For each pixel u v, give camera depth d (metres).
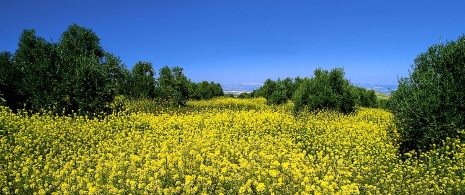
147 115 19.14
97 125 15.19
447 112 12.34
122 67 29.78
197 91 42.66
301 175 8.26
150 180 7.63
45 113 17.17
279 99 35.06
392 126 15.60
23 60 20.53
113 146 11.58
